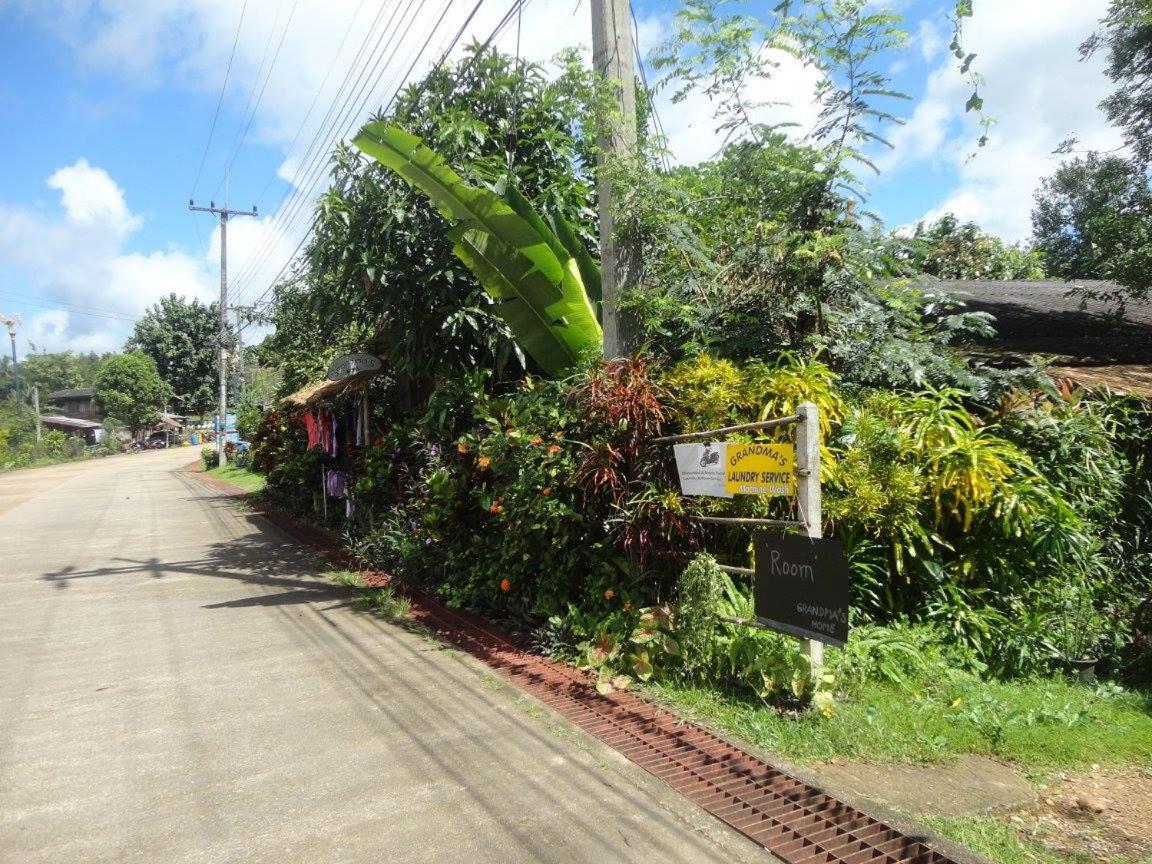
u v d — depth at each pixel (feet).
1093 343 30.60
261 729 15.03
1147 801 11.82
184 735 14.85
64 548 41.42
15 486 100.17
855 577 17.26
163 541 43.32
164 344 224.33
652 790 12.09
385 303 29.09
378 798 12.09
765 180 21.13
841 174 19.62
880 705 14.76
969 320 24.02
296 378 62.03
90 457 191.11
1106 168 29.78
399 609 23.79
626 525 17.54
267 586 29.50
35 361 305.73
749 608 16.40
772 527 16.57
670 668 16.74
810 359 19.45
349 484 38.96
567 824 11.17
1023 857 10.12
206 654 20.38
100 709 16.44
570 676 17.40
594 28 21.62
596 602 19.10
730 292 21.47
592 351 22.85
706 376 17.75
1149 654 17.83
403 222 28.02
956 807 11.45
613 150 21.42
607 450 17.70
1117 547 19.66
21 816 11.83
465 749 13.79
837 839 10.62
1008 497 16.58
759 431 17.22
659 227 20.79
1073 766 12.89
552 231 26.32
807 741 13.47
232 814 11.72
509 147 30.12
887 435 17.40
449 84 29.50
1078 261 49.70
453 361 30.14
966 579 17.61
